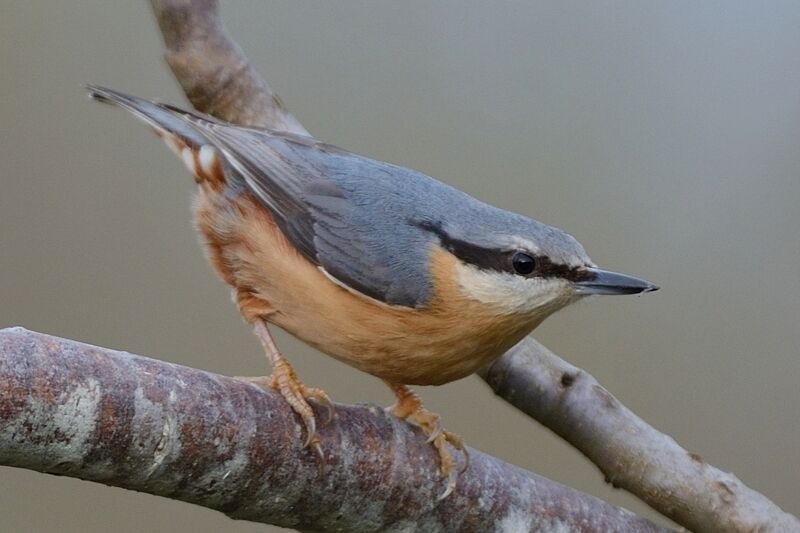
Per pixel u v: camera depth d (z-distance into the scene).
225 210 3.26
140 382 3.19
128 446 3.19
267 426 3.21
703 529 3.27
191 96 3.29
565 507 3.25
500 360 3.28
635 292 3.25
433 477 3.23
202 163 3.27
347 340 3.25
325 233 3.25
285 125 3.29
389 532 3.23
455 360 3.25
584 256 3.25
